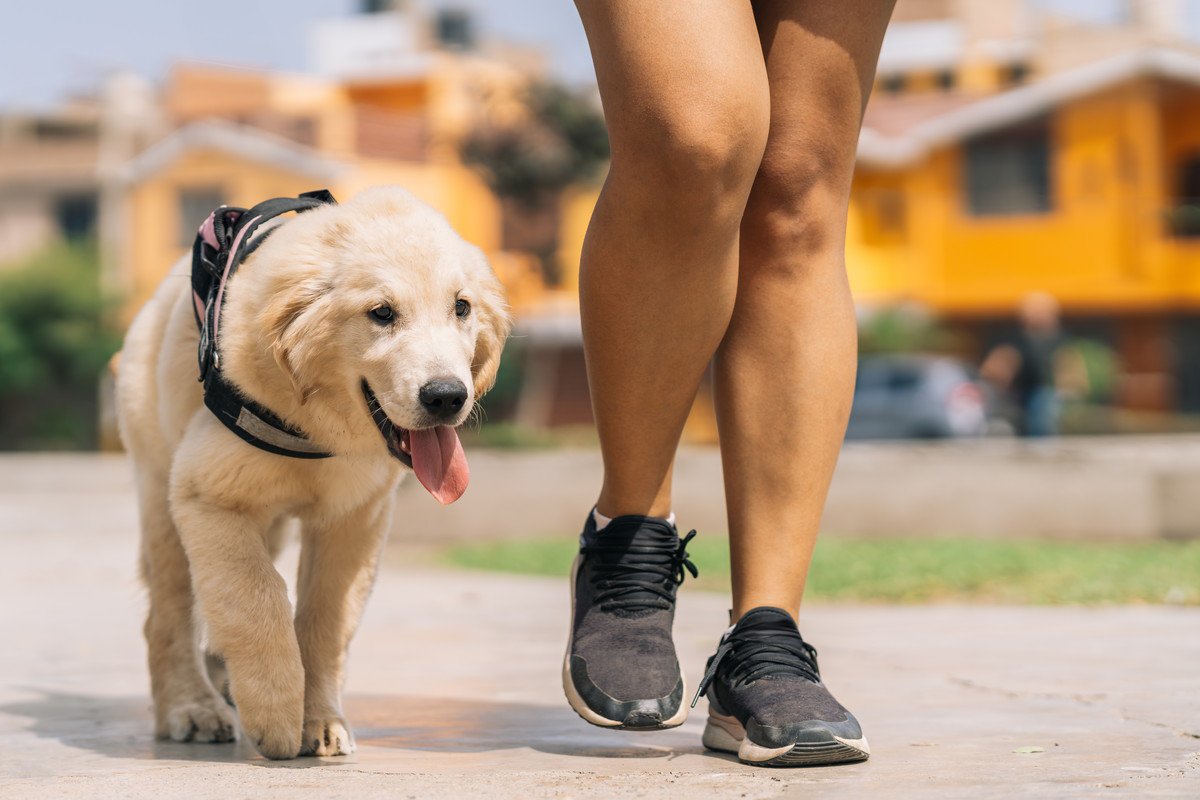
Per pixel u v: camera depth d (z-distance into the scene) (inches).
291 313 153.3
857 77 151.9
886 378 1180.5
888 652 243.6
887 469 520.1
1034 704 184.2
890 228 1497.3
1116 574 364.2
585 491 556.7
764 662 148.6
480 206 1683.1
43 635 282.7
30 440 1567.4
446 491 152.3
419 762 149.8
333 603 165.3
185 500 155.5
